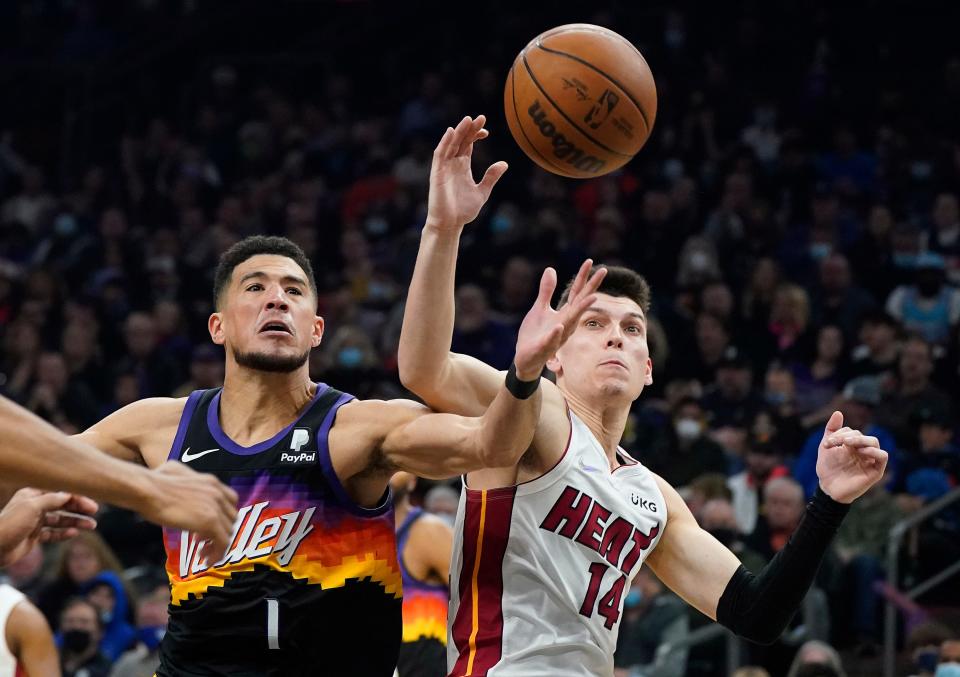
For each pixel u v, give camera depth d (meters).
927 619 10.35
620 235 15.66
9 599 7.05
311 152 18.84
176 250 17.41
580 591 4.71
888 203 16.36
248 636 4.35
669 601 9.70
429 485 10.05
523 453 4.66
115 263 17.56
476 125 4.52
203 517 3.27
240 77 21.73
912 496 11.08
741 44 19.33
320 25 23.05
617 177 16.81
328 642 4.41
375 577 4.47
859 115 18.00
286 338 4.54
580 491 4.77
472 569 4.76
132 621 9.45
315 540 4.41
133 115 21.94
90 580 9.45
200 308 15.90
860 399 11.85
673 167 17.05
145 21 23.44
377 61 21.67
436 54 21.31
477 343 13.62
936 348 13.31
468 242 15.77
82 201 19.34
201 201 18.83
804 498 11.12
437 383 4.53
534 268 15.06
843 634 10.24
